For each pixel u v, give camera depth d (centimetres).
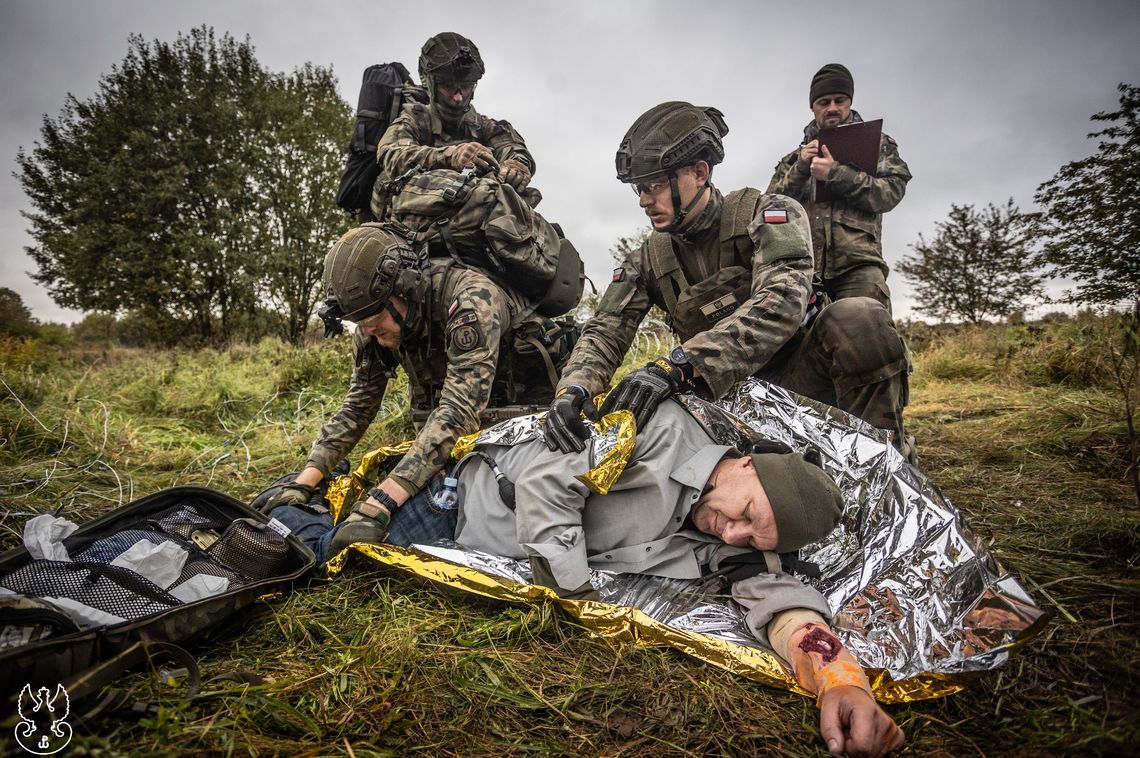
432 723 137
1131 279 329
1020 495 269
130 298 1742
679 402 212
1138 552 204
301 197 1894
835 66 365
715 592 188
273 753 122
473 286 260
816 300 269
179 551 171
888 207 352
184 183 1714
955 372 604
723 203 251
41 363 764
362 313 246
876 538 200
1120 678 146
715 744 136
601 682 154
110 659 133
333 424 273
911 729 141
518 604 181
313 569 200
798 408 226
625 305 269
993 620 155
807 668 151
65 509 275
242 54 1878
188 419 479
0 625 129
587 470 186
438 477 234
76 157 1775
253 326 1817
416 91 348
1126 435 317
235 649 166
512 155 365
